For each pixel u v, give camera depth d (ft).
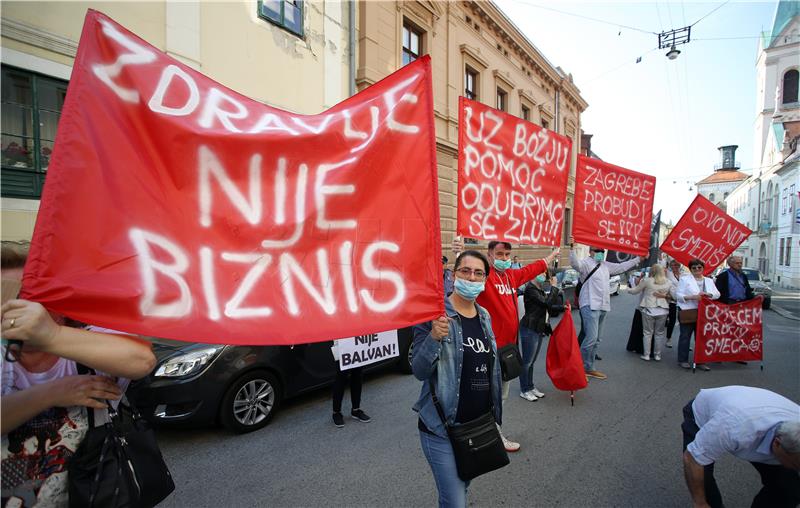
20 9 15.46
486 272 7.04
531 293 14.71
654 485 9.50
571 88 67.26
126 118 4.49
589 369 17.80
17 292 4.28
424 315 5.94
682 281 19.79
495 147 10.69
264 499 8.94
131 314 4.36
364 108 5.95
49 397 3.94
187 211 4.79
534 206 11.61
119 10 17.93
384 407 14.23
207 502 8.81
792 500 6.83
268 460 10.59
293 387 13.42
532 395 15.02
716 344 18.83
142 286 4.43
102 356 3.99
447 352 6.57
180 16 19.80
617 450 11.16
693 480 7.14
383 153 5.95
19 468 4.04
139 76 4.59
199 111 4.96
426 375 6.47
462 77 40.40
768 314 42.50
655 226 23.47
